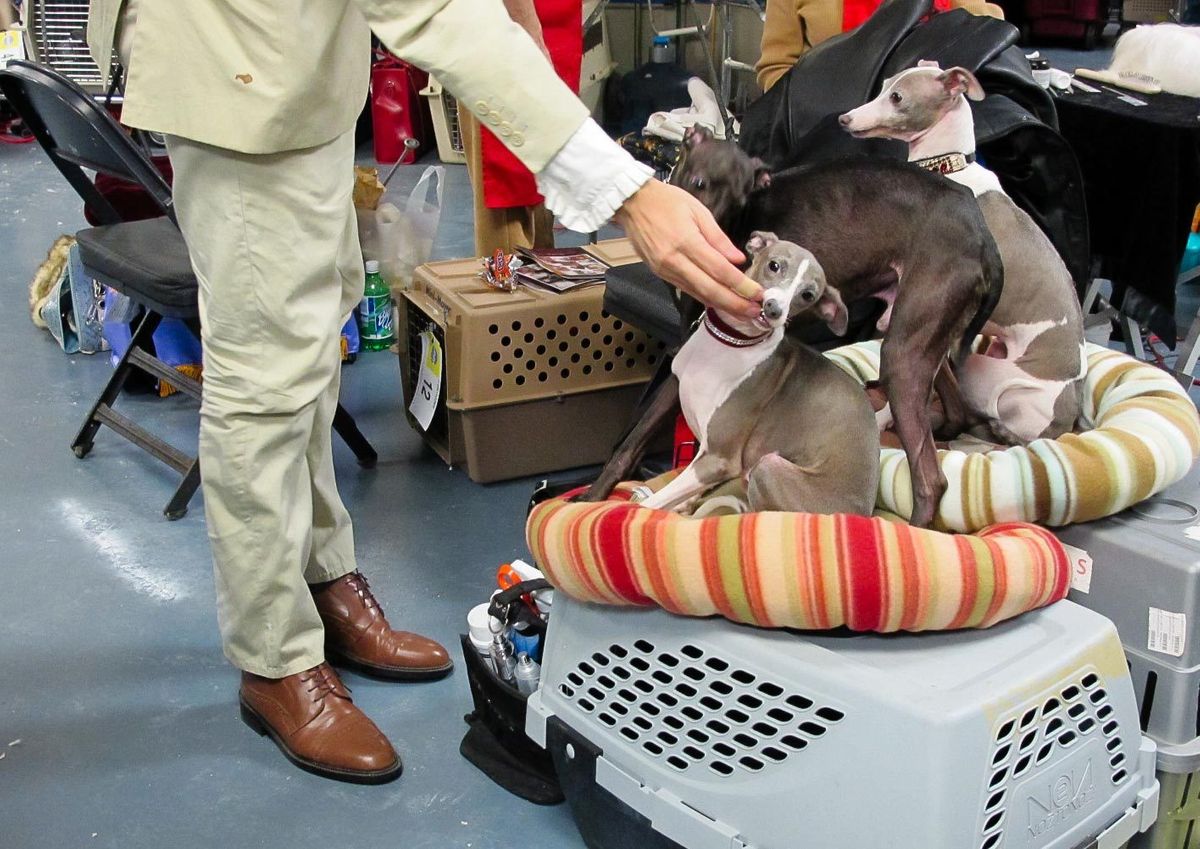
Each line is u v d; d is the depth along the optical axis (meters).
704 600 1.31
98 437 2.84
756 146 2.08
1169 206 2.66
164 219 2.72
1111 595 1.48
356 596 1.96
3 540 2.36
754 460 1.42
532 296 2.53
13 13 5.21
